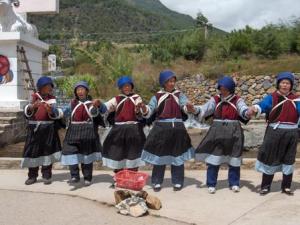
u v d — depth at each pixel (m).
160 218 4.30
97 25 76.25
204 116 5.23
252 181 5.72
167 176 6.07
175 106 5.21
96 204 4.77
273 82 18.45
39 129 5.59
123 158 5.31
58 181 5.80
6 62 9.55
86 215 4.39
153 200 4.55
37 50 10.59
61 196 5.09
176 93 5.27
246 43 22.20
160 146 5.20
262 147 5.03
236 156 5.12
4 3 9.48
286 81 4.93
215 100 5.20
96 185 5.56
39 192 5.26
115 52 22.53
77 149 5.47
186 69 21.20
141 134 5.36
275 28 23.44
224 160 5.16
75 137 5.45
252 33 22.91
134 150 5.31
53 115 5.60
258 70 18.91
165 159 5.22
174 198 4.95
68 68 24.56
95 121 5.56
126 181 4.62
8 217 4.32
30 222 4.18
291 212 4.41
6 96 9.55
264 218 4.24
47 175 5.68
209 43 23.50
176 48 23.61
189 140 5.34
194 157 5.34
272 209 4.51
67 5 79.88
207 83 19.73
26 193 5.22
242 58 21.94
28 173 5.76
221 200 4.86
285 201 4.79
